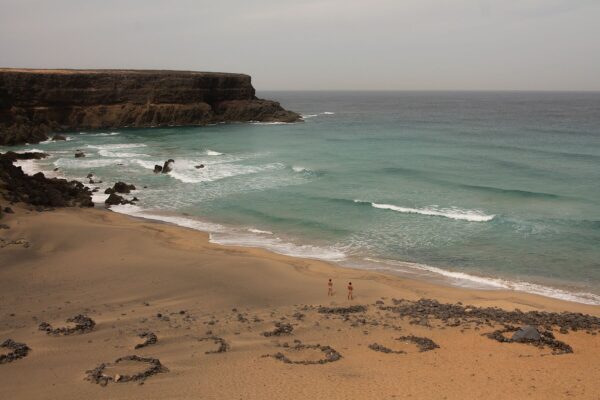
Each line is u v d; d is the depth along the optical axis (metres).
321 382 15.48
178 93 105.25
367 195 45.66
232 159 64.19
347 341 19.31
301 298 24.77
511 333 20.25
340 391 14.92
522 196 44.25
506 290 26.48
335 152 70.19
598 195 44.50
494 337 19.62
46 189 44.22
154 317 21.25
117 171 57.44
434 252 32.16
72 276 26.41
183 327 20.14
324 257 31.89
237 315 21.95
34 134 80.81
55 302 22.78
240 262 29.52
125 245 32.06
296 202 44.03
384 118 139.62
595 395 15.01
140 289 24.91
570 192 45.78
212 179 53.00
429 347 18.64
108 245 31.95
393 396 14.66
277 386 15.13
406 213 40.12
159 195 47.25
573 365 17.17
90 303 22.84
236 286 25.92
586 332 20.41
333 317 22.05
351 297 24.80
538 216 38.50
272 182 51.56
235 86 118.62
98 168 58.84
